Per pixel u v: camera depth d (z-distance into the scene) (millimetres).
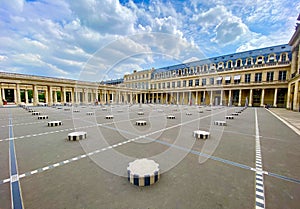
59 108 25359
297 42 24750
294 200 2691
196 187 3084
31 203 2547
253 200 2686
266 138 7121
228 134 7910
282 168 3994
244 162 4379
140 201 2629
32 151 5094
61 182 3211
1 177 3395
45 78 33250
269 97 40156
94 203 2561
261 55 40219
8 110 21562
